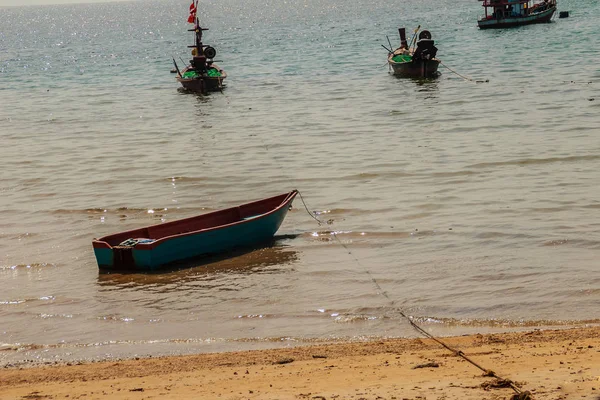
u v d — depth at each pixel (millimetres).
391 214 23953
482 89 50031
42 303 17891
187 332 15664
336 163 31781
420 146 34250
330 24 133875
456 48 75938
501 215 23109
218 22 183250
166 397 10859
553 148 31859
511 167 29141
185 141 39062
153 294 18172
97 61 93500
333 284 18234
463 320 15500
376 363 12383
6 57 110375
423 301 16766
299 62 74062
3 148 39344
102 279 19453
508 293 16984
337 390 10477
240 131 40969
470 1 183625
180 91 59250
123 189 29328
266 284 18469
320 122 42219
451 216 23359
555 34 81250
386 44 86188
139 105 53281
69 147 38906
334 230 22594
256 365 12875
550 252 19688
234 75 67062
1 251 22156
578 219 22281
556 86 48688
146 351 14617
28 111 52656
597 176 27062
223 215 22297
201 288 18422
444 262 19359
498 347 13117
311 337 14977
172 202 27141
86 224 24750
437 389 10102
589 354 11875
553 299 16453
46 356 14570
